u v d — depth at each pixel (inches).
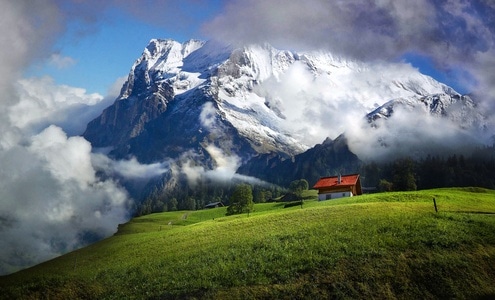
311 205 4825.3
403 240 2461.9
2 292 2455.7
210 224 4229.8
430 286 2055.9
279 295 2102.6
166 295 2258.9
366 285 2096.5
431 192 4820.4
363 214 3159.5
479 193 4945.9
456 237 2426.2
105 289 2475.4
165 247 3329.2
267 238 2893.7
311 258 2389.3
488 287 2011.6
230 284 2267.5
